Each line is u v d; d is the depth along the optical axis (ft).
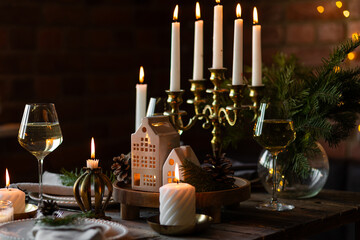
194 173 4.43
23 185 5.16
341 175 9.29
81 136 11.88
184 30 12.57
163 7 13.24
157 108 5.39
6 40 10.68
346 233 9.12
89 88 12.04
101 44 12.21
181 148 4.60
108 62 12.35
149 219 4.30
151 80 13.15
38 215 4.62
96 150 12.16
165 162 4.51
